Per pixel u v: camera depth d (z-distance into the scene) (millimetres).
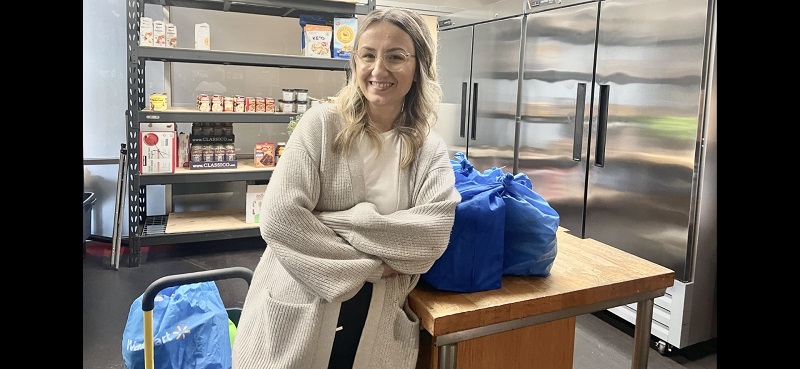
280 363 1174
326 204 1245
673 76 2596
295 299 1205
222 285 3379
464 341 1341
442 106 4512
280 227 1139
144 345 1588
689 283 2572
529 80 3637
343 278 1138
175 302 1843
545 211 1357
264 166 4023
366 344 1221
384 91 1229
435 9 5156
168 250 4109
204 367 1796
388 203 1251
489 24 4023
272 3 3775
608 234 3043
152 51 3492
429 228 1170
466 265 1280
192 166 3785
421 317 1233
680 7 2539
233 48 4348
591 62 3096
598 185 3092
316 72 4602
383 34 1219
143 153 3609
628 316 2895
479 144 4215
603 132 3014
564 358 1504
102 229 4207
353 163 1241
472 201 1274
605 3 2971
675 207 2619
